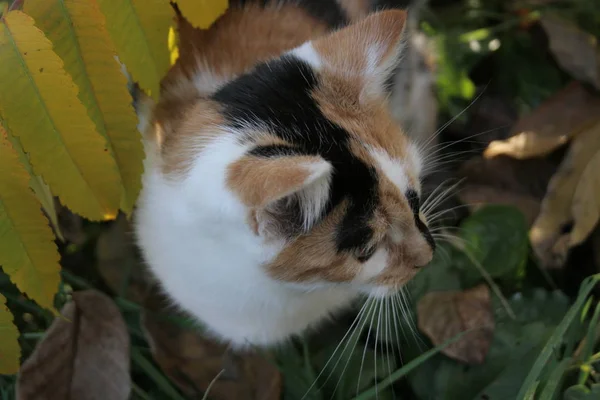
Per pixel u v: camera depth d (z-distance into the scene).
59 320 0.49
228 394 0.50
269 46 0.49
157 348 0.50
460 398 0.49
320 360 0.51
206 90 0.47
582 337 0.49
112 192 0.42
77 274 0.56
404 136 0.45
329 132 0.40
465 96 0.63
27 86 0.38
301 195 0.39
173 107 0.47
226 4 0.45
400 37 0.44
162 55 0.43
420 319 0.51
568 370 0.46
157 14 0.42
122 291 0.53
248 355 0.51
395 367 0.50
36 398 0.47
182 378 0.50
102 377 0.48
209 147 0.40
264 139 0.39
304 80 0.42
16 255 0.40
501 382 0.48
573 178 0.54
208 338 0.51
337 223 0.41
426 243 0.44
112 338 0.49
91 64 0.40
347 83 0.43
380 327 0.48
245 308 0.47
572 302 0.53
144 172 0.45
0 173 0.39
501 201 0.57
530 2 0.66
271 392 0.49
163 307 0.53
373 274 0.44
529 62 0.65
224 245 0.42
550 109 0.58
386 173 0.41
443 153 0.61
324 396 0.50
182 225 0.43
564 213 0.54
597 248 0.54
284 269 0.42
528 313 0.51
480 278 0.54
